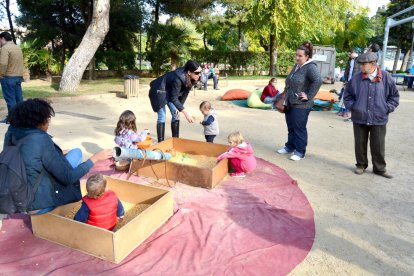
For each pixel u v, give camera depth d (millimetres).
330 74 18391
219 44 26375
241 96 11773
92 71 16062
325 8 18312
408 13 26062
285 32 18391
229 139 4496
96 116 8195
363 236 3314
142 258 2807
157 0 18375
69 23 17797
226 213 3588
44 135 2680
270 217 3541
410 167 5328
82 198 3053
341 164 5383
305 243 3125
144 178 4422
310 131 7516
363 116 4668
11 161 2508
